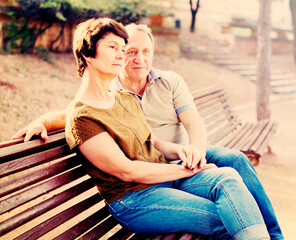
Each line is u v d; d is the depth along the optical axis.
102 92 1.98
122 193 1.94
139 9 9.76
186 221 1.86
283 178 4.50
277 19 24.73
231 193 1.86
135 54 2.43
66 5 8.02
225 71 12.58
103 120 1.85
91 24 1.92
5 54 7.17
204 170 2.10
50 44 8.29
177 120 2.62
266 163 5.11
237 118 5.68
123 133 1.93
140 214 1.91
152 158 2.15
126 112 2.06
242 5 22.00
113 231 2.97
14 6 7.45
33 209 1.69
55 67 7.58
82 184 2.03
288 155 5.55
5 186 1.60
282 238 2.19
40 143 1.84
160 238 1.91
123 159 1.84
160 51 11.65
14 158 1.70
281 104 10.40
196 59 12.95
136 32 2.43
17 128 5.00
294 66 15.53
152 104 2.52
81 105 1.86
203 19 19.27
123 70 2.49
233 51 15.24
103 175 1.92
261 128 5.20
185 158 2.14
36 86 6.38
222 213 1.84
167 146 2.34
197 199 1.90
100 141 1.79
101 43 1.89
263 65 7.39
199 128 2.53
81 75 2.04
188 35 14.44
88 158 1.83
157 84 2.54
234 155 2.38
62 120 2.14
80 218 3.16
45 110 5.75
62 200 1.85
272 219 2.22
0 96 5.57
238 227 1.79
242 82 11.91
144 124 2.13
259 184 2.30
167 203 1.88
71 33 8.66
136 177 1.90
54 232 2.91
